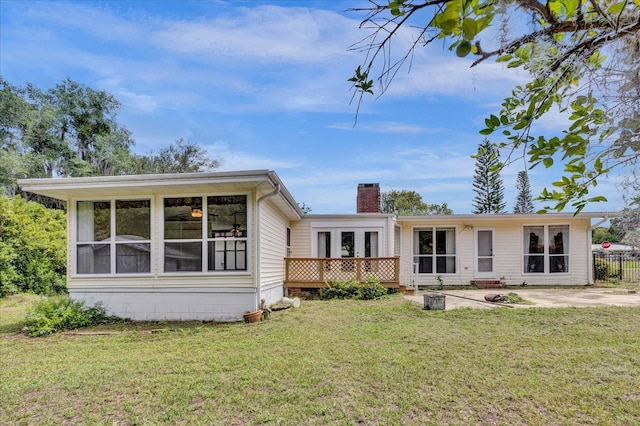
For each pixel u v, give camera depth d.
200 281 8.07
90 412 3.53
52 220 13.68
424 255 14.21
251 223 8.06
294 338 6.00
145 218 8.32
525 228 13.95
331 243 12.98
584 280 13.49
